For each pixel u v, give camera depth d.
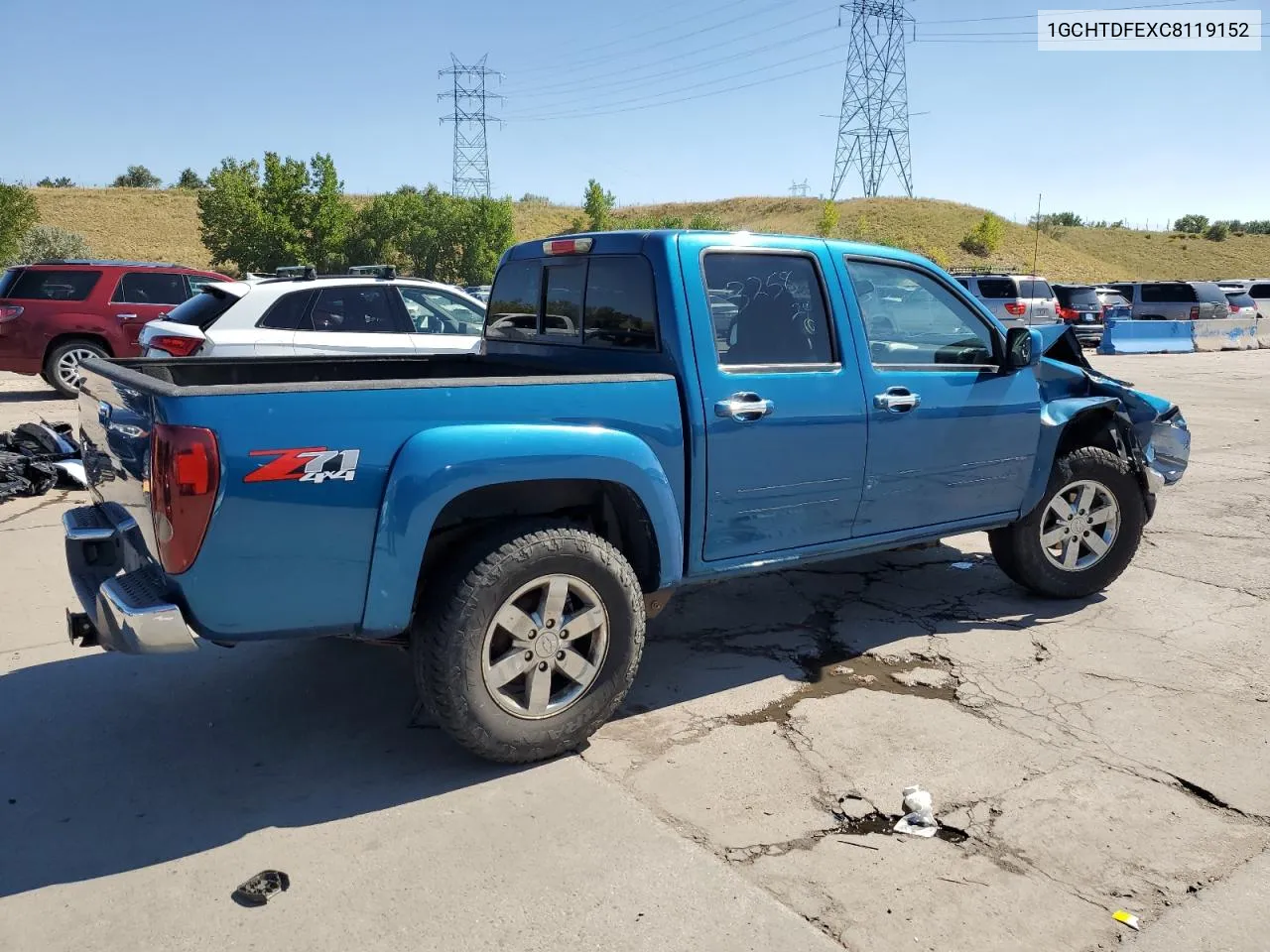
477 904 2.69
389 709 3.94
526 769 3.45
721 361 3.84
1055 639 4.72
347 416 2.98
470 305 9.16
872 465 4.23
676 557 3.70
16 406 11.78
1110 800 3.24
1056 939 2.56
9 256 39.72
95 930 2.57
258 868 2.85
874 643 4.67
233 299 8.01
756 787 3.32
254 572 2.92
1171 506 7.57
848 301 4.20
